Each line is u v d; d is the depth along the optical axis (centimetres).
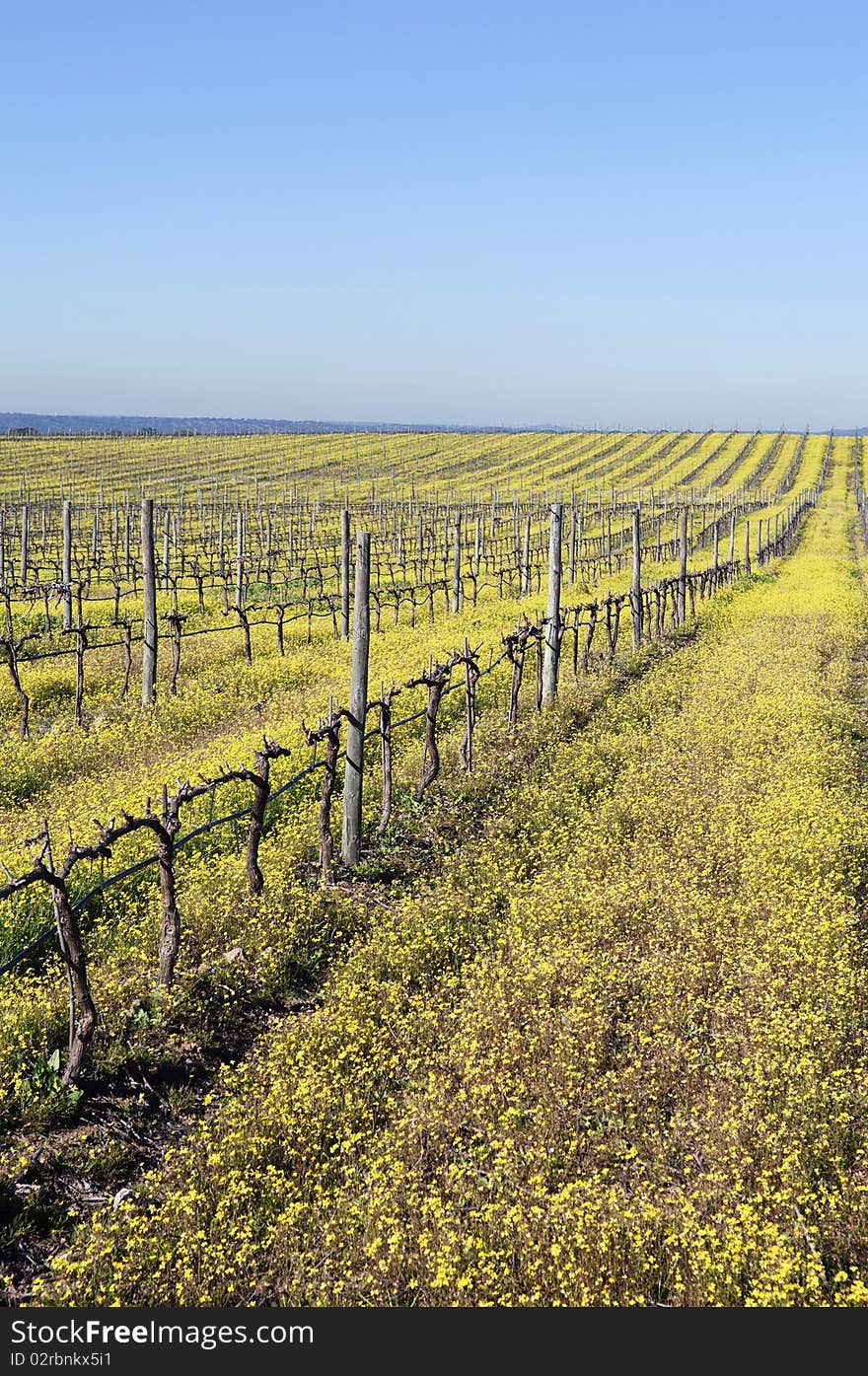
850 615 3338
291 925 990
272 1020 865
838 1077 718
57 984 866
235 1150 672
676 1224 586
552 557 2008
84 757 1586
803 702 1881
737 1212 586
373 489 10694
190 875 1076
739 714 1809
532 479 12019
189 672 2378
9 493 9294
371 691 1925
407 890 1116
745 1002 820
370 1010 841
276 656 2533
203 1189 644
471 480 11850
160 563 5034
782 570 5406
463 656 1545
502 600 3962
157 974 900
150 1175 662
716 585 4278
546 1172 647
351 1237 593
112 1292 563
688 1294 545
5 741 1720
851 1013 812
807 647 2572
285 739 1559
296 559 5334
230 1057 829
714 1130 669
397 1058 772
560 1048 755
